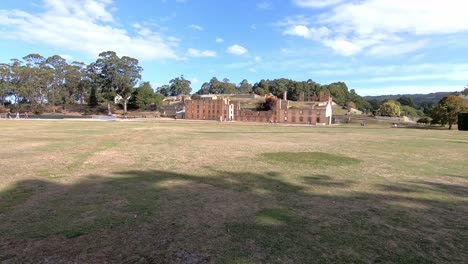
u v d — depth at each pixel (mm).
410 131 45562
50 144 17812
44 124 42719
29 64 110250
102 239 4824
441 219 6004
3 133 25734
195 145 18734
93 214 5938
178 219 5746
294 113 96750
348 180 9422
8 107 103688
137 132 29531
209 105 105812
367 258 4355
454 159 14625
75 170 10219
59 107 116938
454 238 5098
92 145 17578
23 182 8469
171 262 4152
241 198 7219
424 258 4391
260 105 123562
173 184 8500
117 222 5539
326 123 91438
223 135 28578
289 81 181500
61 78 115188
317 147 18844
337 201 7109
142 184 8445
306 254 4434
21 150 15078
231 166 11461
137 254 4359
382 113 112188
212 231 5207
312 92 168875
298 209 6469
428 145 21672
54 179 8875
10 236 4898
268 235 5082
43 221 5543
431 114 68812
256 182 8930
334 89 169750
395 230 5402
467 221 5918
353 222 5754
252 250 4527
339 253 4488
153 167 10984
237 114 105562
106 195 7277
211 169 10789
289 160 13172
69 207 6352
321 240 4922
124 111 114125
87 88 116125
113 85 111125
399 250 4625
